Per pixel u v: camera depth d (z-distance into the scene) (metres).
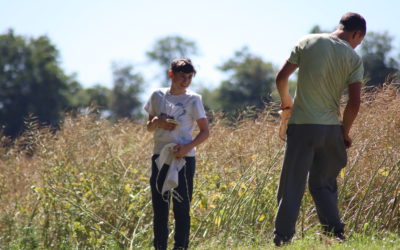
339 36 18.91
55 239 23.59
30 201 26.09
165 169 18.84
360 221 21.67
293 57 18.78
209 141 25.73
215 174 23.38
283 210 18.59
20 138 28.91
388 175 21.55
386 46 124.44
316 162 19.08
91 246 22.89
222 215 22.03
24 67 199.50
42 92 196.12
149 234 22.64
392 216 21.47
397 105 22.89
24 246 23.30
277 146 23.55
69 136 27.20
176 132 18.84
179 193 18.75
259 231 21.89
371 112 23.39
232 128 26.77
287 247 18.23
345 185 21.89
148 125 19.08
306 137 18.42
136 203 23.33
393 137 22.38
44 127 27.80
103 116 30.64
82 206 23.39
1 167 27.08
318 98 18.45
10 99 193.50
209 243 21.23
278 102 24.53
